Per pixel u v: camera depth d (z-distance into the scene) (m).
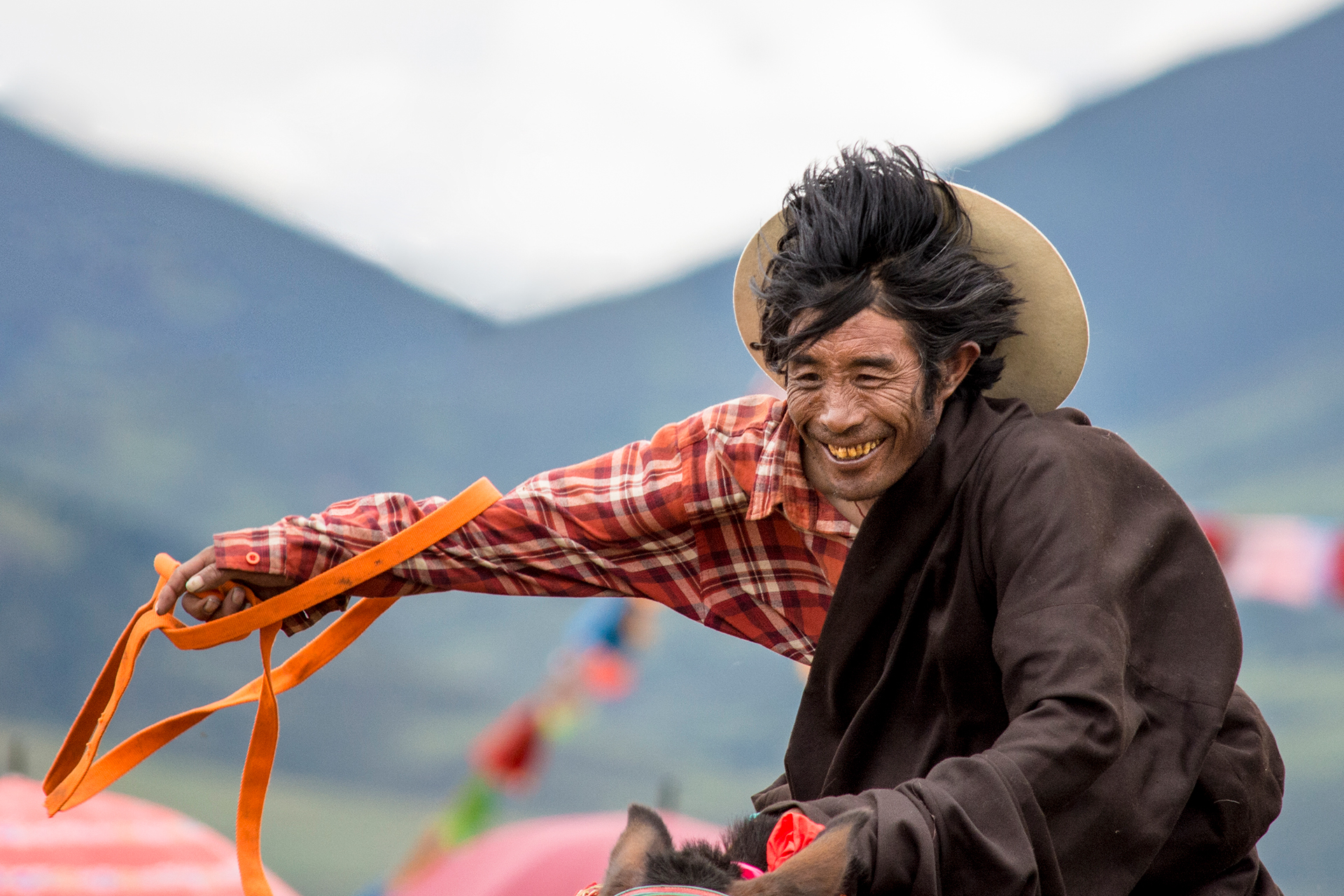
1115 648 5.12
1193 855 5.79
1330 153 141.75
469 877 13.49
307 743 77.19
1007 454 5.65
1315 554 15.81
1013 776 4.73
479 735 80.62
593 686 19.08
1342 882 56.62
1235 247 139.62
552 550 6.93
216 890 10.70
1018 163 151.88
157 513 101.25
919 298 5.66
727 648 94.31
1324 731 69.06
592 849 13.77
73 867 10.41
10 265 112.00
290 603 6.63
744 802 74.38
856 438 5.70
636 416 139.25
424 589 6.97
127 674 6.75
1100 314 136.00
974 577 5.69
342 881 56.22
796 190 6.07
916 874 4.53
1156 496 5.74
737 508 6.85
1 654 84.44
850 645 6.07
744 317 6.74
